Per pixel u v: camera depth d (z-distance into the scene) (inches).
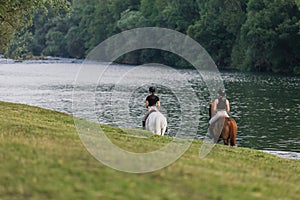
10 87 2066.9
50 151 416.5
